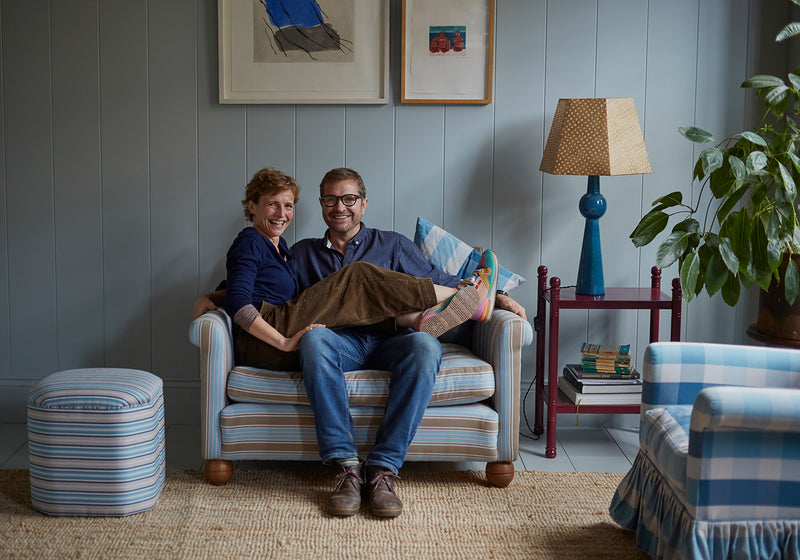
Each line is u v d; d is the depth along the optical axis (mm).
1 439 3037
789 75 2617
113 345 3252
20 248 3209
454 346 2807
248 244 2688
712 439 1800
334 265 2887
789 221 2521
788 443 1812
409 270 2902
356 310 2635
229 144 3154
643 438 2156
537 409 3104
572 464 2826
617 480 2664
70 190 3178
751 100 3131
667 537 1943
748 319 3240
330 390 2441
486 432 2520
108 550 2141
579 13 3098
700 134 2596
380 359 2629
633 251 3211
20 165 3168
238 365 2646
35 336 3250
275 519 2340
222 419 2527
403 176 3170
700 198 3174
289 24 3086
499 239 3201
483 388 2512
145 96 3133
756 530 1837
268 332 2533
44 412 2293
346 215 2816
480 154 3158
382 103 3117
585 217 2988
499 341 2516
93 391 2311
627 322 3242
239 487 2578
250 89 3113
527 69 3121
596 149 2777
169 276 3217
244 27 3086
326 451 2426
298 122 3143
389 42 3088
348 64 3107
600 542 2223
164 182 3172
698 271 2615
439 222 3195
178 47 3111
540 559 2123
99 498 2326
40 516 2338
